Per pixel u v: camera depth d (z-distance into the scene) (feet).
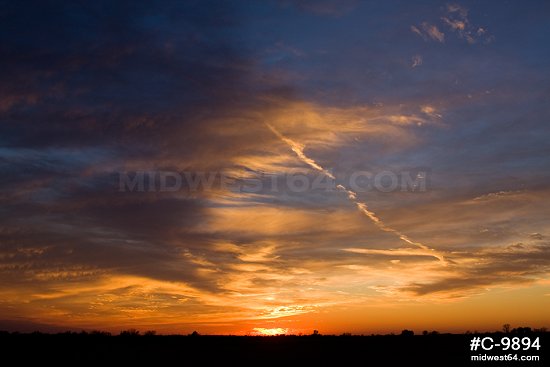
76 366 115.96
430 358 140.15
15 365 116.67
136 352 146.10
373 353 154.10
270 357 141.59
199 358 135.44
